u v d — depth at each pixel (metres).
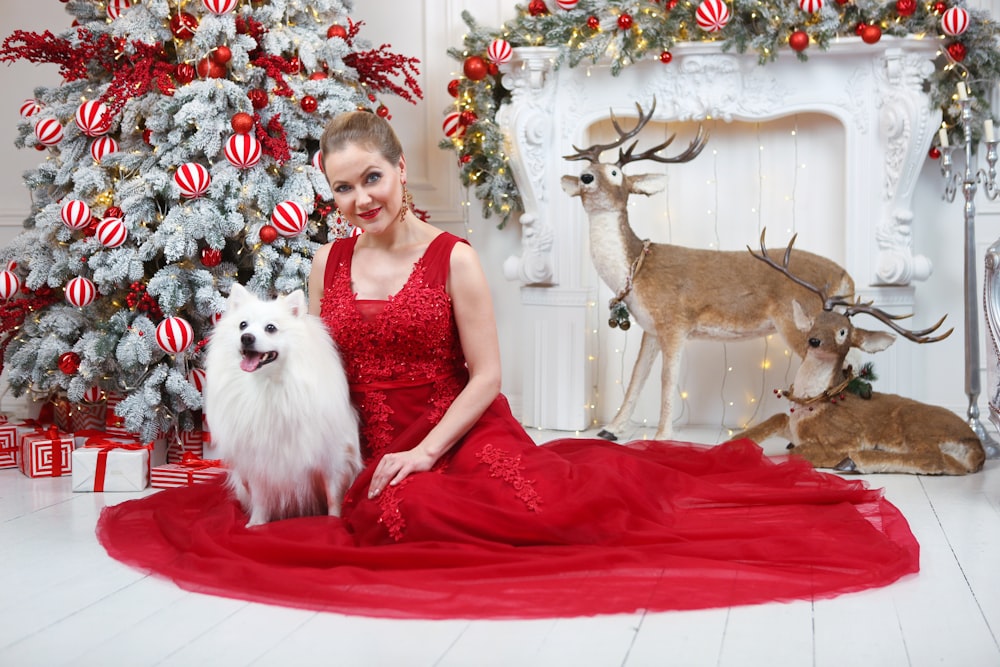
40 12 5.48
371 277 2.98
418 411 2.95
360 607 2.28
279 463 2.80
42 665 2.01
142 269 3.80
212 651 2.07
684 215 5.28
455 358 3.01
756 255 4.23
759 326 4.57
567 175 4.66
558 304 5.07
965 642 2.09
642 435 4.95
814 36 4.65
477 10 5.34
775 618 2.24
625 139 4.57
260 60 4.04
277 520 2.97
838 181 5.09
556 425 5.12
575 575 2.44
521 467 2.72
